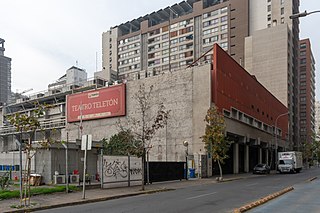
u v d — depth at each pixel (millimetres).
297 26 101750
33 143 19641
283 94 84688
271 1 91875
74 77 102875
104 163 19750
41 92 78812
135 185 22297
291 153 47562
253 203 11930
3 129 64750
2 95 177750
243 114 47156
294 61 98000
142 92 41500
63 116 61500
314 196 15148
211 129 30812
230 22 96062
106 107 48125
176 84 40500
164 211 11148
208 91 37531
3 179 16922
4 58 181000
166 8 111375
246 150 50688
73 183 21375
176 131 39344
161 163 26391
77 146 23766
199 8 102438
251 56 89938
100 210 11688
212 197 15477
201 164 34281
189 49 102688
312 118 138750
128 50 118438
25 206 12219
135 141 27250
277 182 26234
